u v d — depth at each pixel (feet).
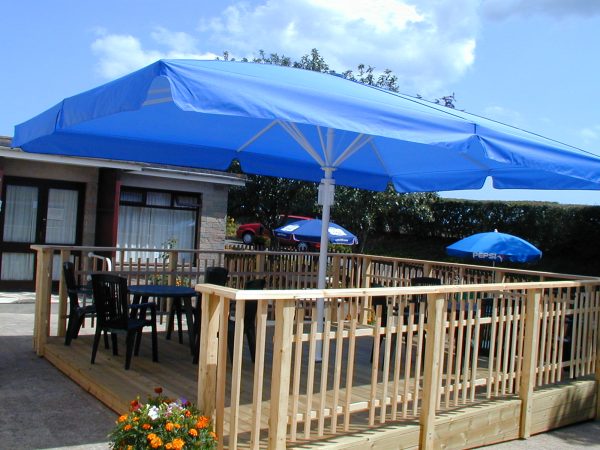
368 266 32.07
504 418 17.76
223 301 12.40
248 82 12.83
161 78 14.65
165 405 12.44
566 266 59.36
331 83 16.71
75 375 19.11
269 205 56.90
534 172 24.48
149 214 47.91
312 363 13.41
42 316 22.31
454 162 25.34
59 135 21.85
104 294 19.30
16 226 42.27
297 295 12.51
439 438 15.85
